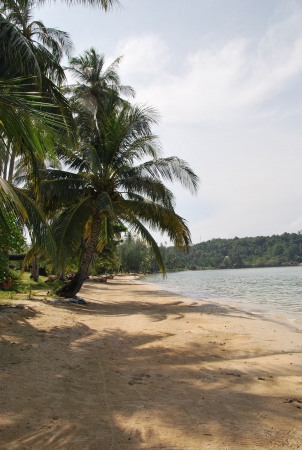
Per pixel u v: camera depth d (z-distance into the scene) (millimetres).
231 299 19969
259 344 7309
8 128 5699
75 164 14844
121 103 21250
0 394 3723
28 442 2775
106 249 36344
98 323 9648
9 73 8781
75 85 22766
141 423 3268
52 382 4301
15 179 21641
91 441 2861
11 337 6645
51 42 13070
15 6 10664
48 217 15352
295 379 4828
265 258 151375
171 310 13867
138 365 5418
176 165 14570
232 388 4395
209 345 7117
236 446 2877
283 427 3262
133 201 14555
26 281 22594
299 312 13711
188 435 3057
